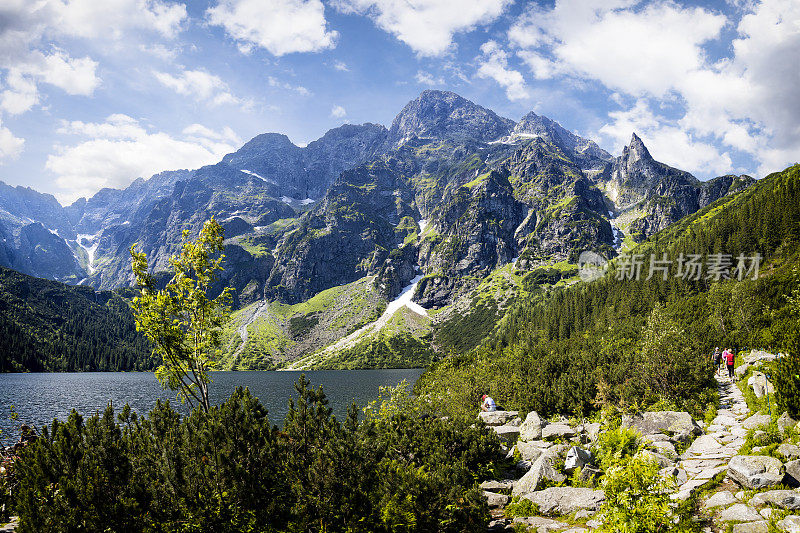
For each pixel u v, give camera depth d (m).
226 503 11.60
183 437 14.23
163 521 11.39
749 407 20.42
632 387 23.50
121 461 12.34
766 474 11.20
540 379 28.73
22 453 15.72
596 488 13.74
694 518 10.08
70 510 11.26
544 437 20.45
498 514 13.73
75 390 115.50
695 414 21.30
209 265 20.48
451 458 16.94
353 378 177.12
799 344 15.82
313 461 13.15
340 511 11.81
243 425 13.56
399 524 11.64
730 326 50.03
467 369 40.53
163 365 20.27
